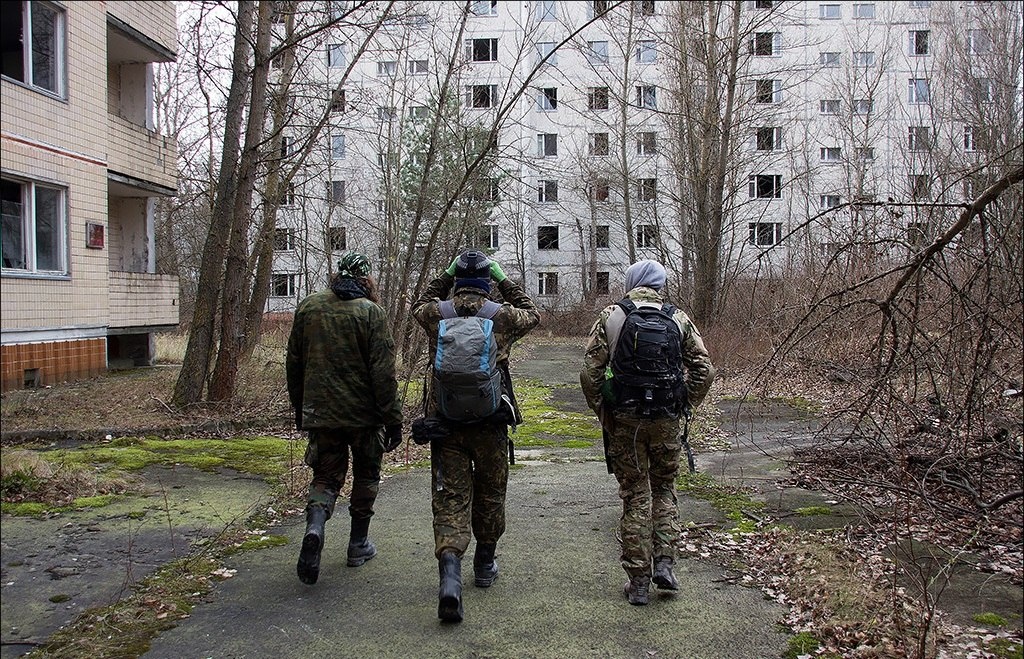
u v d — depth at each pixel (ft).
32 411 31.68
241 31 32.94
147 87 59.16
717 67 63.67
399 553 15.62
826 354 24.34
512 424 13.42
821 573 14.05
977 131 60.80
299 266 75.05
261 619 12.28
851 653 11.16
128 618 12.17
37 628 11.80
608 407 13.34
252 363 44.73
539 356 77.61
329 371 13.71
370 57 51.44
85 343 45.80
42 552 15.26
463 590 13.55
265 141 33.71
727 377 43.55
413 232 34.91
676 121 76.89
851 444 23.63
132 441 27.20
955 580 14.07
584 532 17.03
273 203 39.27
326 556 15.46
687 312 58.59
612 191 127.34
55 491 19.27
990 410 21.31
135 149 53.21
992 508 16.69
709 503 19.48
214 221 33.12
